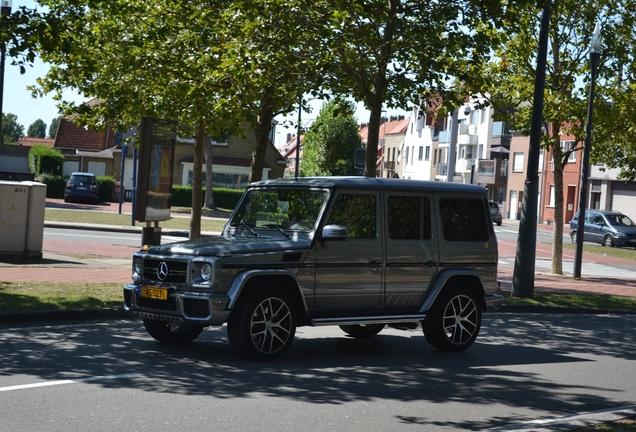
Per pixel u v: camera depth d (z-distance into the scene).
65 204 47.03
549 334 12.86
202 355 9.20
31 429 5.93
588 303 17.03
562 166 24.52
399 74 15.88
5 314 10.64
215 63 16.53
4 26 13.37
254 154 18.06
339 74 15.86
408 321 10.01
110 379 7.68
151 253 9.30
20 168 70.81
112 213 39.38
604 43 22.52
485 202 11.02
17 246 17.56
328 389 7.81
